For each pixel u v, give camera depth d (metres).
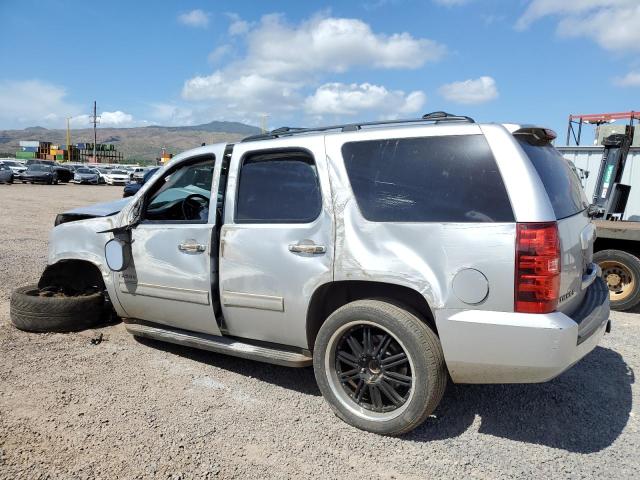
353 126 3.66
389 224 3.21
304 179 3.61
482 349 2.94
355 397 3.41
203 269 4.00
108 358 4.48
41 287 5.39
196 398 3.77
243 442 3.19
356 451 3.12
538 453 3.13
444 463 3.01
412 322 3.11
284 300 3.60
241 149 3.91
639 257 6.45
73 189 35.19
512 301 2.87
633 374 4.36
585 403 3.81
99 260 4.75
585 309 3.45
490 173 3.02
